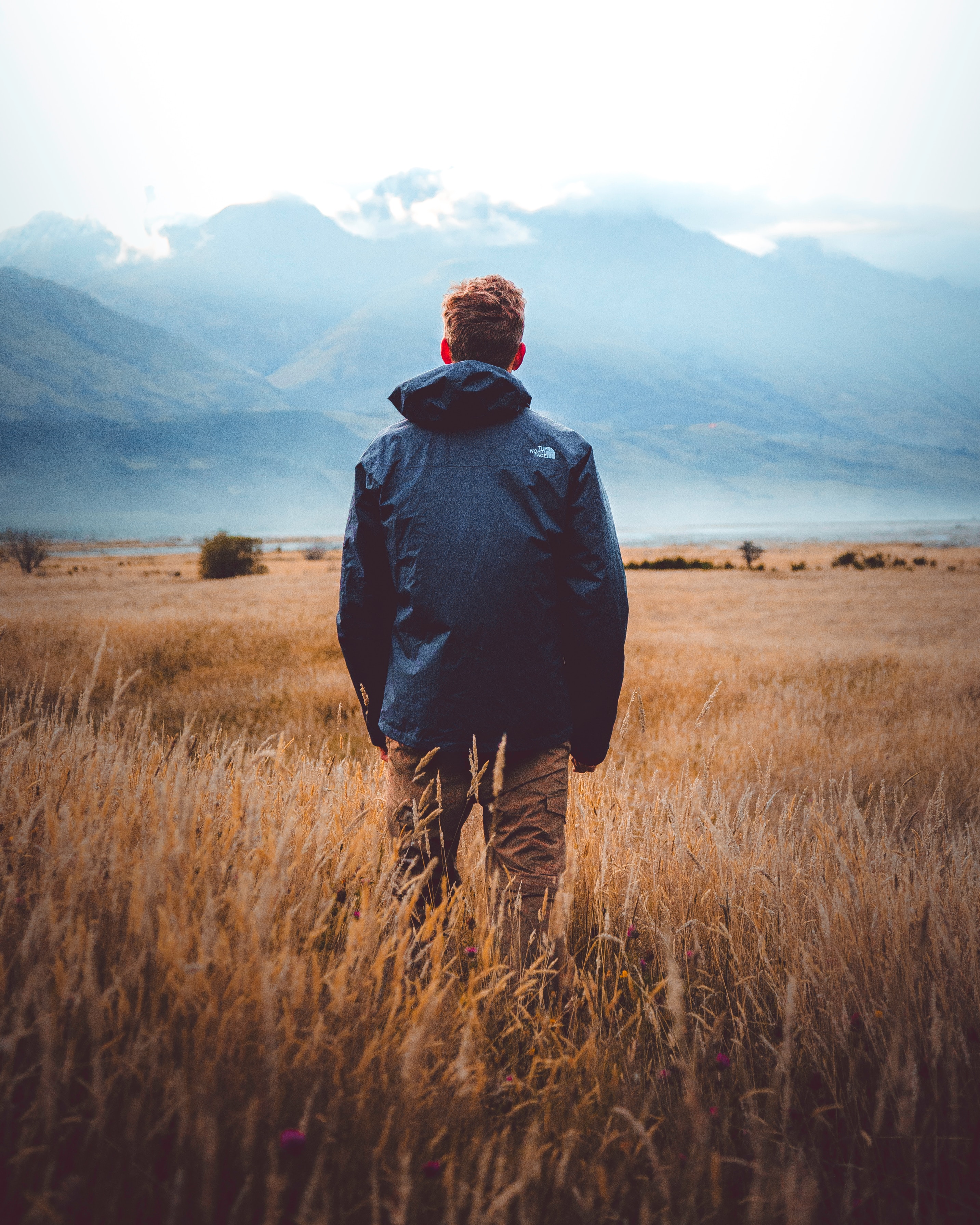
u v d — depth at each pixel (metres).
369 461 1.93
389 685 1.89
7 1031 1.14
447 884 1.94
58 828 1.46
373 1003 1.35
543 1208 1.12
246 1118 1.01
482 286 1.98
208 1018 1.14
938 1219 1.18
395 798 1.92
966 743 5.94
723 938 2.03
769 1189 1.12
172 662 10.21
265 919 1.24
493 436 1.85
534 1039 1.49
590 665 1.84
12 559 81.81
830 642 16.08
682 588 42.00
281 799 2.28
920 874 2.29
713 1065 1.48
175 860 1.37
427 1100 1.20
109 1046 1.05
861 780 5.15
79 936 1.14
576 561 1.80
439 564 1.77
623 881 2.29
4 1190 0.96
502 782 1.59
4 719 2.09
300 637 13.22
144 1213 1.00
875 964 1.78
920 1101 1.41
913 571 61.09
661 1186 1.02
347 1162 1.09
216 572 50.72
